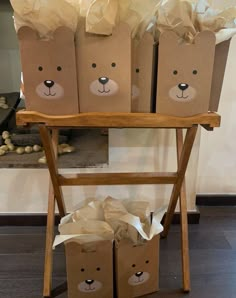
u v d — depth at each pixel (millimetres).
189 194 1567
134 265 1096
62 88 862
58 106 884
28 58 828
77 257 1040
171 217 1382
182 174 1144
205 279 1239
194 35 843
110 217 1124
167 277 1245
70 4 792
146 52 859
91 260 1054
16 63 1921
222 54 889
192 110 904
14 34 1854
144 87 896
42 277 1243
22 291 1171
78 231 1075
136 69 877
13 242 1452
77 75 855
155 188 1536
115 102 885
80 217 1177
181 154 1095
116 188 1526
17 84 1965
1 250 1395
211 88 925
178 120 903
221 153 1667
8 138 1562
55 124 895
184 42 846
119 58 836
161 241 1461
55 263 1315
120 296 1129
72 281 1076
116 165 1470
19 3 781
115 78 857
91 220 1128
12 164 1438
